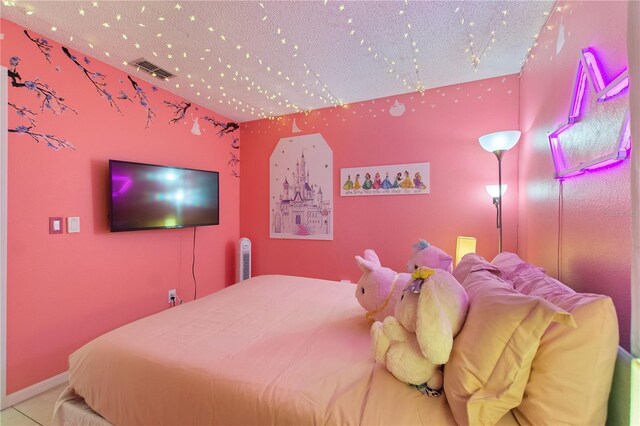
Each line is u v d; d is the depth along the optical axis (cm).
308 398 90
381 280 141
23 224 177
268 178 340
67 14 164
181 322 145
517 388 74
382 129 284
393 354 95
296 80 246
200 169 301
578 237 122
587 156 113
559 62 146
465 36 185
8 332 171
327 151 308
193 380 101
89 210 210
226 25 175
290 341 126
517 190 237
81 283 206
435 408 85
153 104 256
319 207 313
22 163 176
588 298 76
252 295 190
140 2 155
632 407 65
